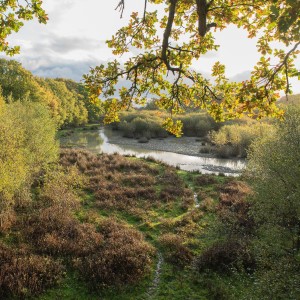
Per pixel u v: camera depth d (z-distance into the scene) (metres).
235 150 42.66
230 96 5.66
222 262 11.34
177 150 47.03
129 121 75.06
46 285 9.67
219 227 14.45
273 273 8.22
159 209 18.12
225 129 50.22
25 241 12.27
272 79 4.68
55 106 57.78
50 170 21.28
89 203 18.22
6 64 47.94
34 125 19.27
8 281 9.23
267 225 11.20
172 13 5.12
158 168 29.95
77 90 111.25
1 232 12.69
